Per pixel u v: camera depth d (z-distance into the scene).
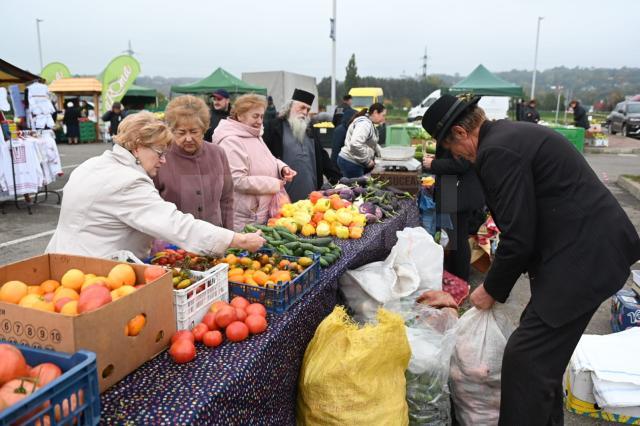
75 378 1.14
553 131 2.20
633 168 14.47
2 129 7.75
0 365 1.13
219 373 1.58
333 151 7.34
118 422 1.33
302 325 2.17
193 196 2.90
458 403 2.71
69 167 13.11
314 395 2.12
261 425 1.81
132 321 1.55
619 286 2.07
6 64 7.79
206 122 2.84
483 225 5.42
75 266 1.79
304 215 3.32
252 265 2.30
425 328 2.73
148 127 2.06
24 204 8.77
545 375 2.17
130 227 2.10
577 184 2.09
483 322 2.66
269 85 21.91
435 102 2.41
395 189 4.97
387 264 3.18
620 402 2.79
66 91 22.50
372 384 2.12
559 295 2.09
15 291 1.56
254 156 3.79
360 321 2.95
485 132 2.31
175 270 1.88
